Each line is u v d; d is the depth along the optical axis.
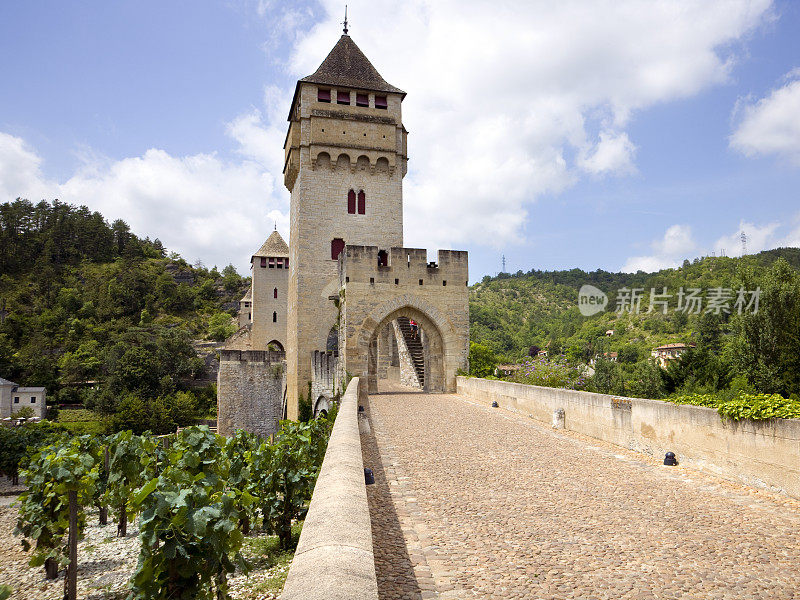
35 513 12.76
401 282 29.11
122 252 179.75
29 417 73.69
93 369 98.62
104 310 136.25
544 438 14.52
